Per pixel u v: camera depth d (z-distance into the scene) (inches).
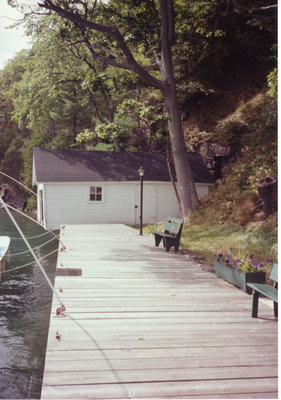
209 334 181.6
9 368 220.7
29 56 1189.1
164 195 892.6
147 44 840.9
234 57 1066.7
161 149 1095.0
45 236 787.4
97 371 140.8
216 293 257.4
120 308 219.3
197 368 145.3
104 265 343.6
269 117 781.9
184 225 663.8
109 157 931.3
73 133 1433.3
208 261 385.7
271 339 176.6
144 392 127.0
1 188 1581.0
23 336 272.7
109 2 821.9
